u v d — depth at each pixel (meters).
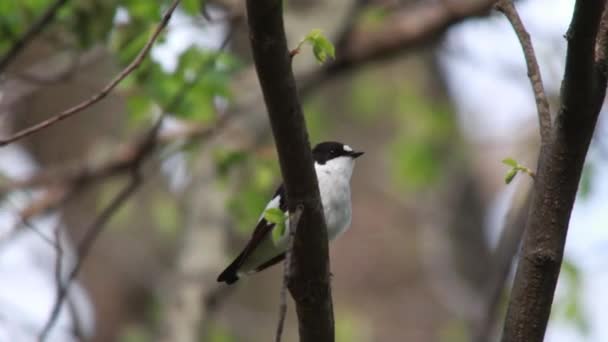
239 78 12.20
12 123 14.53
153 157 12.53
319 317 5.31
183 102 9.45
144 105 9.98
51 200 11.73
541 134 4.98
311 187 4.98
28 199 11.80
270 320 14.80
